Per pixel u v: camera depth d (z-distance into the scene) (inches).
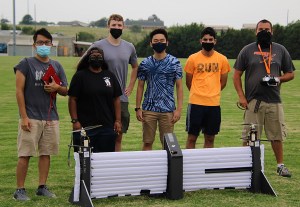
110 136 280.7
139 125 558.6
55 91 274.5
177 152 266.1
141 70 316.5
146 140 319.3
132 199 270.1
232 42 2861.7
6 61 1990.7
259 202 265.4
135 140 470.3
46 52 270.7
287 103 802.8
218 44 2876.5
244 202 265.4
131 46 320.8
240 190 289.7
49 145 277.6
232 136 492.1
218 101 324.8
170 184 267.4
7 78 1212.5
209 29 319.0
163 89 312.3
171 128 316.5
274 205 260.5
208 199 270.8
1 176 326.6
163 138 290.8
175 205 258.8
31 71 270.7
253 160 281.6
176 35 3016.7
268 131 330.0
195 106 323.9
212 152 274.5
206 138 330.6
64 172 340.5
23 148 270.2
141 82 318.3
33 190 289.1
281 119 327.3
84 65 283.6
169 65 310.7
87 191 247.4
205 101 322.0
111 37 313.3
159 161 265.1
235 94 928.3
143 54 3061.0
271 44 327.0
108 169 254.2
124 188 259.9
